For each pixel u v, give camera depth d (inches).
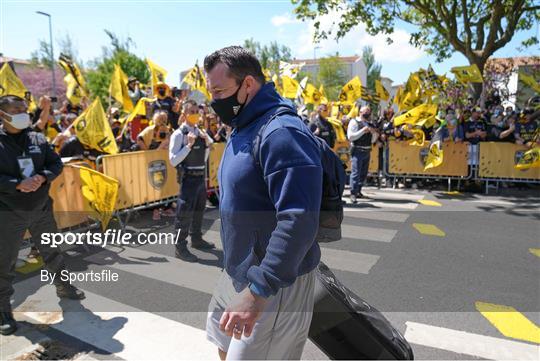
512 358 83.8
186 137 151.0
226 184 56.0
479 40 478.9
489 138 302.8
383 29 498.6
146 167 206.2
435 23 474.9
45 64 1314.0
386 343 60.6
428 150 312.2
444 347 87.0
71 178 152.3
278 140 50.3
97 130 191.2
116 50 1081.4
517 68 627.5
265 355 57.3
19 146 108.4
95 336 87.2
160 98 268.1
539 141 278.4
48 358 85.1
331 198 59.1
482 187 307.0
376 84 351.6
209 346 83.0
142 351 81.1
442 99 441.4
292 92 352.8
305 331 59.6
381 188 322.0
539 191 297.1
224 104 55.9
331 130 262.2
